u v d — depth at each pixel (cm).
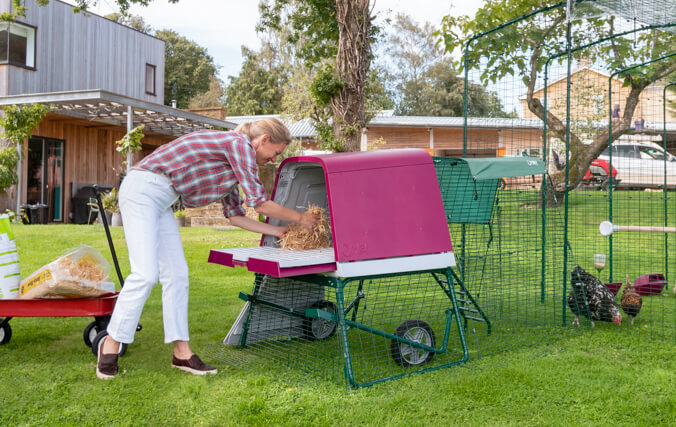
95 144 1716
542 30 554
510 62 552
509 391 304
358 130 985
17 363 346
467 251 522
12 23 1448
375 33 1124
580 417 273
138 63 1936
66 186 1603
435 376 334
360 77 984
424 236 350
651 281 530
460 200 460
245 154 327
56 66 1593
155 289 596
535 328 452
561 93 1088
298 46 2533
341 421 268
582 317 495
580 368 347
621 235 1011
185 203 344
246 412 276
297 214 355
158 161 324
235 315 495
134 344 396
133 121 1598
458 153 2417
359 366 353
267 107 4116
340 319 329
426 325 366
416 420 268
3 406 280
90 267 360
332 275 332
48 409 277
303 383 321
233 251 374
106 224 388
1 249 367
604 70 807
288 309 372
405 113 4403
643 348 398
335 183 335
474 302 430
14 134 1321
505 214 521
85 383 313
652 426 262
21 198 1454
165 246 338
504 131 549
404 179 352
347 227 330
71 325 446
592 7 468
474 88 550
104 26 1773
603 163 1513
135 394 298
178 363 341
